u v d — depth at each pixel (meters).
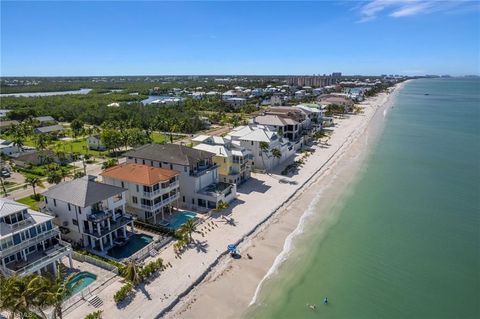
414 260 52.00
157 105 199.38
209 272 47.34
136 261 48.25
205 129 150.75
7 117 168.25
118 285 43.31
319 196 75.56
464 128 161.88
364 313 41.16
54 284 35.19
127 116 169.12
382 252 54.06
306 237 58.06
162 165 68.56
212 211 64.44
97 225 49.50
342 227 61.94
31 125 142.88
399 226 62.53
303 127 131.00
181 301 41.66
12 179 85.81
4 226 41.88
